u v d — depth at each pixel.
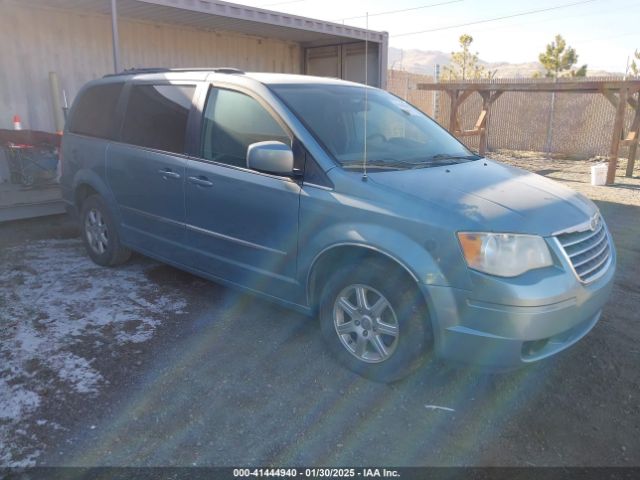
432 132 4.45
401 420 2.96
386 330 3.15
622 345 3.81
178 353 3.61
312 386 3.26
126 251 5.18
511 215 2.93
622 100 10.66
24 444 2.67
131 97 4.81
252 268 3.81
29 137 7.20
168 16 8.50
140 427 2.84
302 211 3.40
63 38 8.32
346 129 3.76
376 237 3.05
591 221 3.25
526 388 3.28
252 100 3.84
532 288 2.75
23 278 4.95
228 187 3.82
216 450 2.69
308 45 11.48
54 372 3.32
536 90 12.02
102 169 4.93
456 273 2.82
